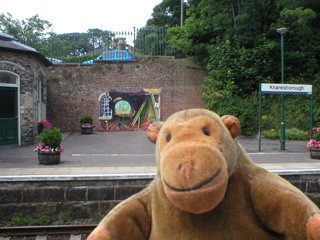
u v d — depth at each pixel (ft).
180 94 64.90
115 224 6.24
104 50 73.41
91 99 63.31
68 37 71.51
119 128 63.87
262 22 69.51
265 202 5.77
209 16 74.54
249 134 57.47
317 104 62.59
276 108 61.87
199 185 4.96
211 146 5.41
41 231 20.24
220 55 62.44
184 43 66.64
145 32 72.28
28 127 44.45
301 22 66.59
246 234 5.90
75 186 23.06
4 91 42.50
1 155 35.29
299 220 5.27
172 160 5.28
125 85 63.98
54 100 62.39
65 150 40.19
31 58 44.73
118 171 25.75
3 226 21.84
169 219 6.09
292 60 67.46
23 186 22.48
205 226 5.89
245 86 62.90
